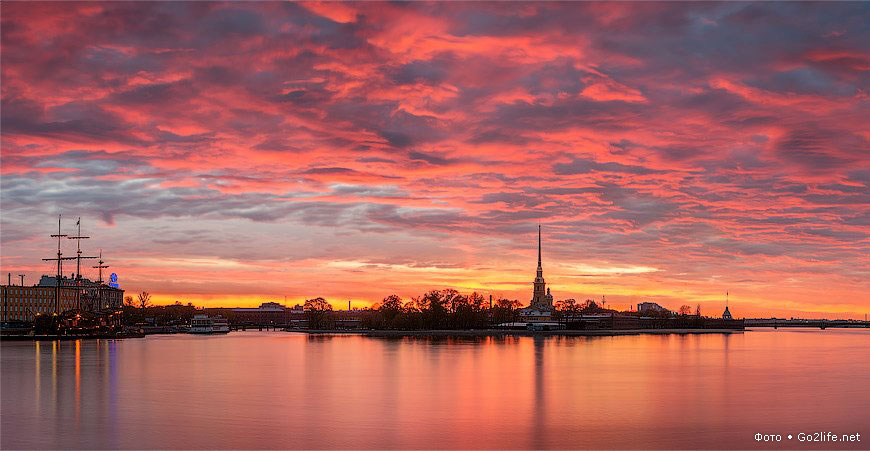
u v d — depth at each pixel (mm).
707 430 97312
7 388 137875
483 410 113375
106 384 144625
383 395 129875
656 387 142500
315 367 185375
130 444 88188
